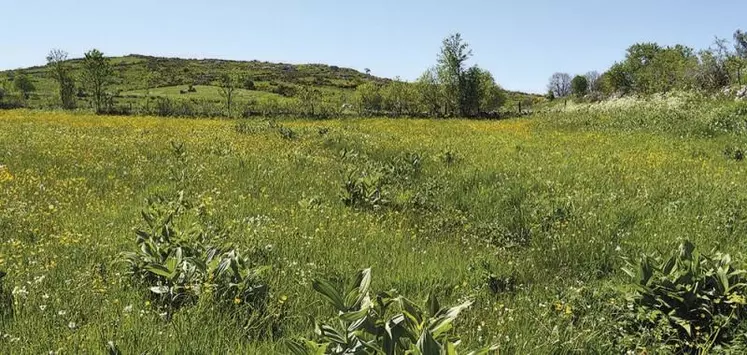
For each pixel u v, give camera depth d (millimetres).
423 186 10250
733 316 4293
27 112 44281
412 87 57594
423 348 2279
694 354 4195
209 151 14820
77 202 8125
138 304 4332
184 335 3715
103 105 58719
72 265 5199
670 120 22109
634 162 13211
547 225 7590
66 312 4008
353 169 11484
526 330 4219
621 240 6680
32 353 3418
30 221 6777
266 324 4129
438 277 5426
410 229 7383
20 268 4957
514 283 5551
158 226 5371
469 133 23938
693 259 4656
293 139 18875
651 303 4523
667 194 9289
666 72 44562
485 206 8984
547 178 10938
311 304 4500
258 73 141125
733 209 7672
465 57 52438
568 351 4035
